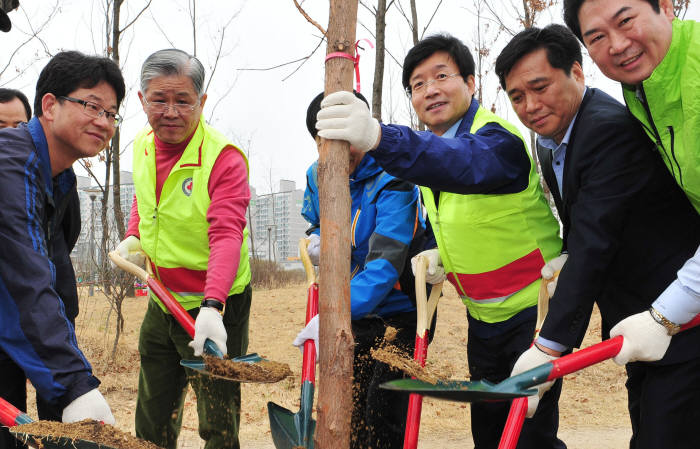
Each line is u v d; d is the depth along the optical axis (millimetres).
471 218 2406
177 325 2664
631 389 2238
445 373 2092
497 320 2521
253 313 8516
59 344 1727
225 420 2717
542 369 1721
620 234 1963
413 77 2584
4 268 1763
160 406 2812
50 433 1536
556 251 2436
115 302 6316
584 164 2016
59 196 2158
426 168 1941
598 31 1782
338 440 1563
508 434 1895
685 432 1886
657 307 1800
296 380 5234
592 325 7434
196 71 2443
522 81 2115
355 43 1660
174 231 2631
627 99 1881
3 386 1884
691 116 1706
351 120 1603
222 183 2537
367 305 2371
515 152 2266
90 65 1978
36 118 2025
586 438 4250
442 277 2555
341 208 1583
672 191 1964
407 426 2109
